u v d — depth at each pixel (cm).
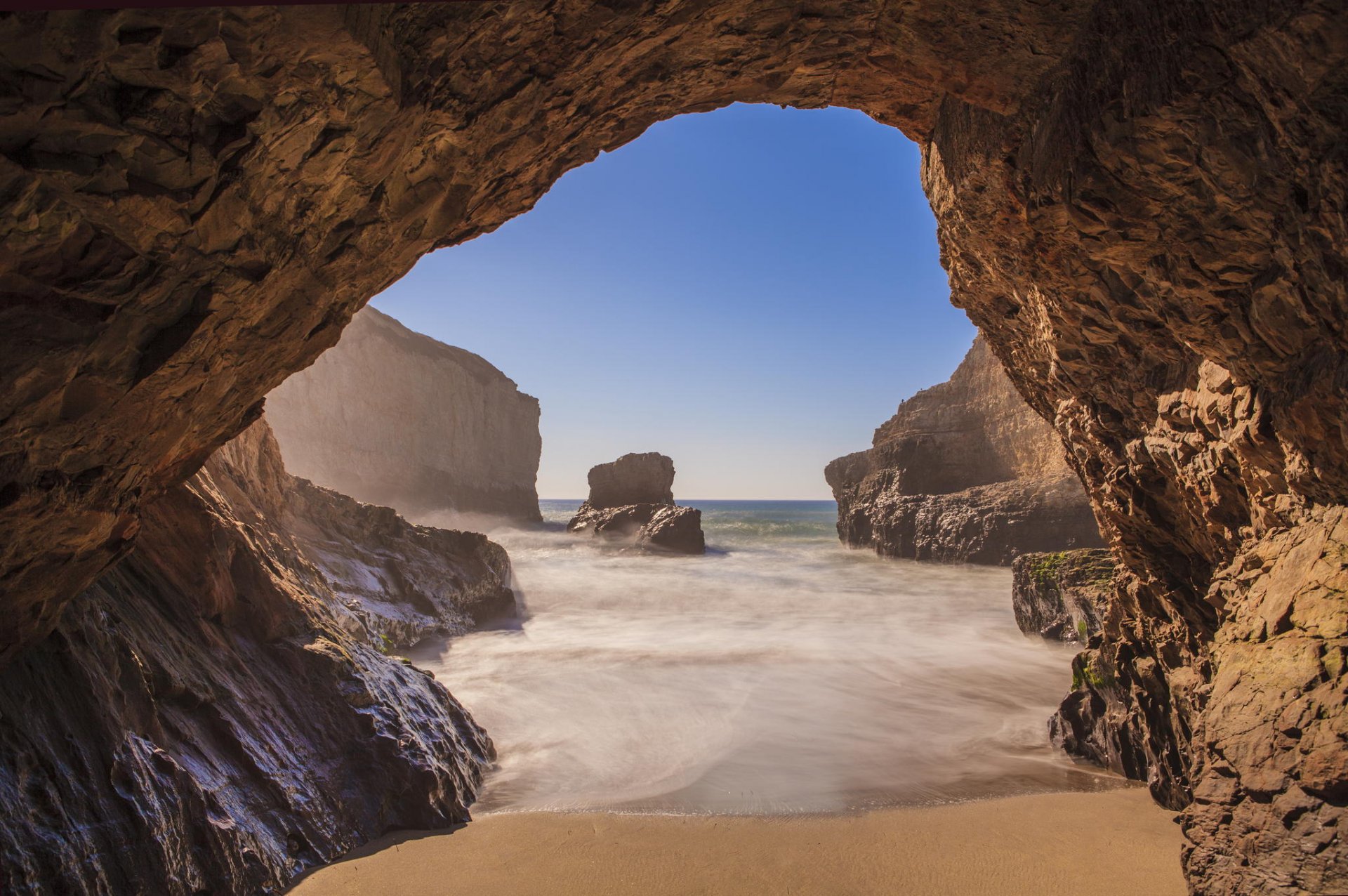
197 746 508
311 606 764
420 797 612
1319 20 300
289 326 418
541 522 6438
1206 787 487
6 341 256
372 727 636
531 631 1530
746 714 954
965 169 607
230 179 290
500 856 565
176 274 299
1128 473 684
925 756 819
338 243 405
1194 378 558
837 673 1167
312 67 284
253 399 477
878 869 561
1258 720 464
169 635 555
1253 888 423
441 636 1384
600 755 807
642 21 468
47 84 216
